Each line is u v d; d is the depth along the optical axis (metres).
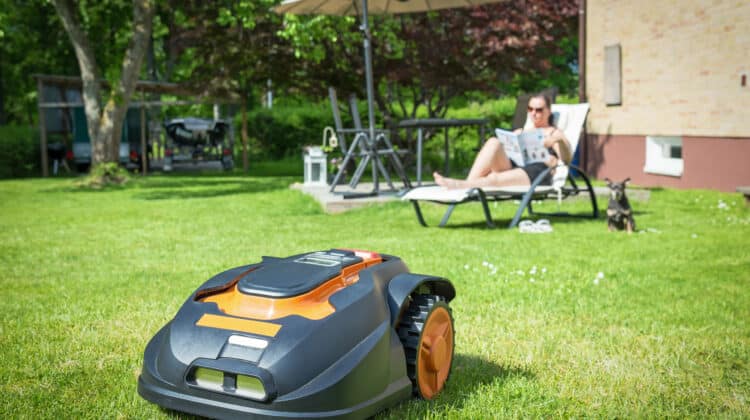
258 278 3.28
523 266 6.99
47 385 3.79
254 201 13.85
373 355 3.09
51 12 28.17
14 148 23.41
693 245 8.16
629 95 16.36
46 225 10.70
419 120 13.46
